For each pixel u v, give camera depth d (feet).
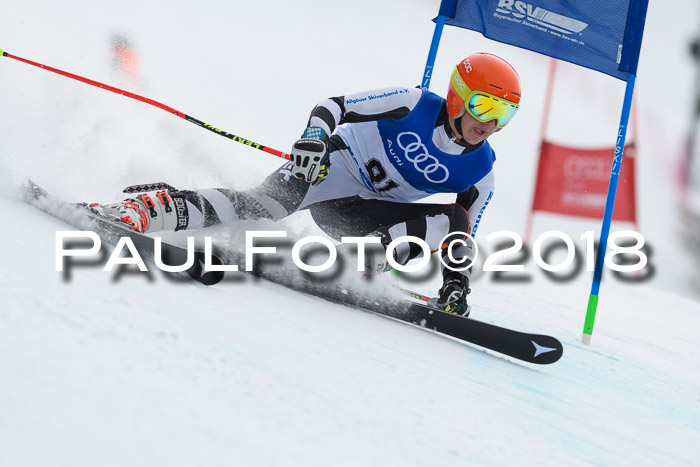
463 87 42.06
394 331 38.40
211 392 19.29
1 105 53.01
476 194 47.67
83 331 20.45
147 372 18.93
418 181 46.37
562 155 132.77
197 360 21.49
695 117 194.59
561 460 23.97
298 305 36.65
